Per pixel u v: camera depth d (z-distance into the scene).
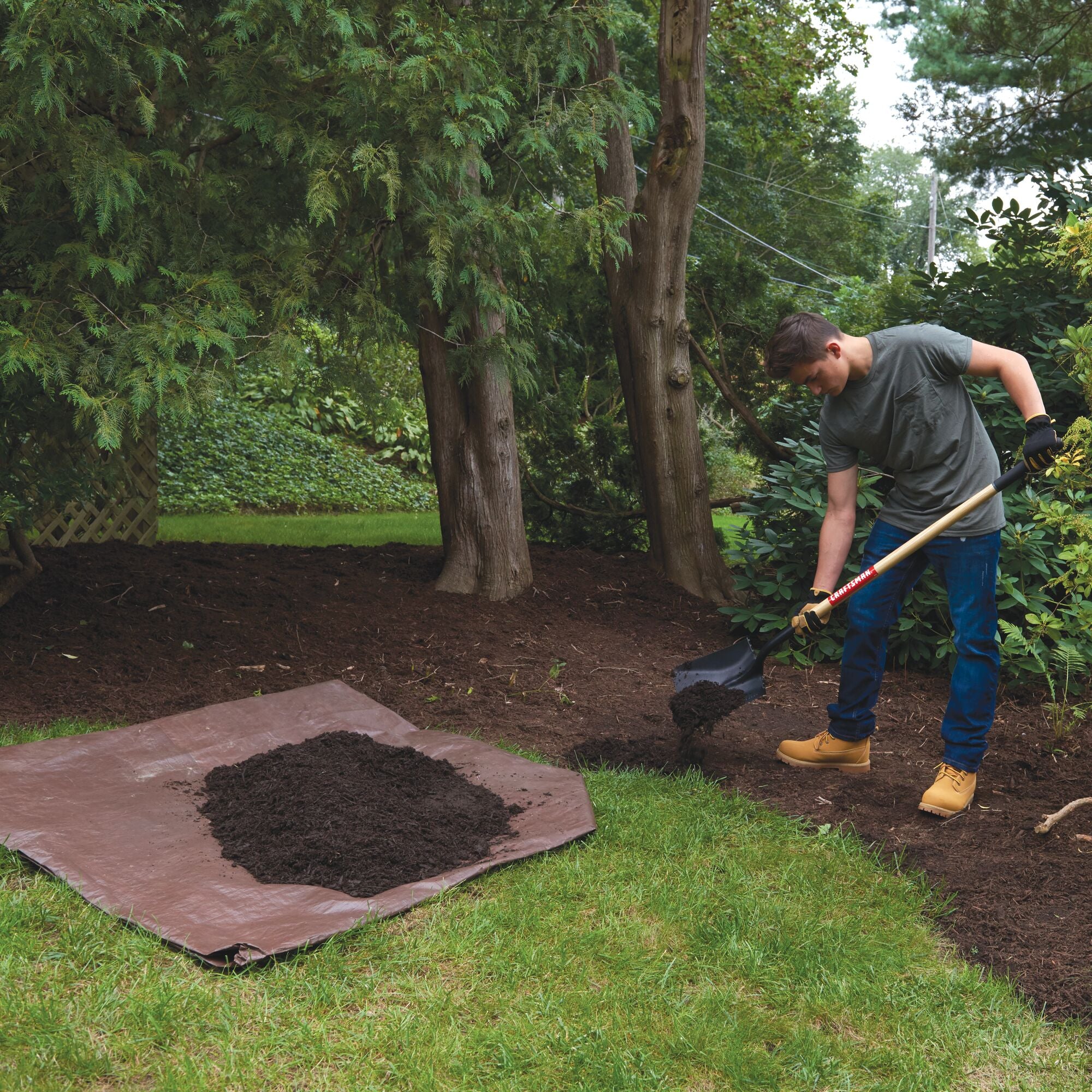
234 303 4.51
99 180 4.07
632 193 7.14
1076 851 3.35
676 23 6.53
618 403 8.90
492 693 4.98
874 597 3.80
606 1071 2.21
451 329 5.87
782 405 7.96
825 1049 2.32
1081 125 13.62
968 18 13.93
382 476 15.30
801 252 33.91
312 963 2.54
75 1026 2.26
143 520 7.88
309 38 4.68
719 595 7.04
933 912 2.97
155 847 3.10
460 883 2.95
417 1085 2.14
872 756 4.32
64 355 4.16
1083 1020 2.48
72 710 4.40
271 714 4.15
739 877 3.09
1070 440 3.63
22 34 3.80
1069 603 5.32
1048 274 6.31
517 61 5.76
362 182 4.76
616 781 3.84
